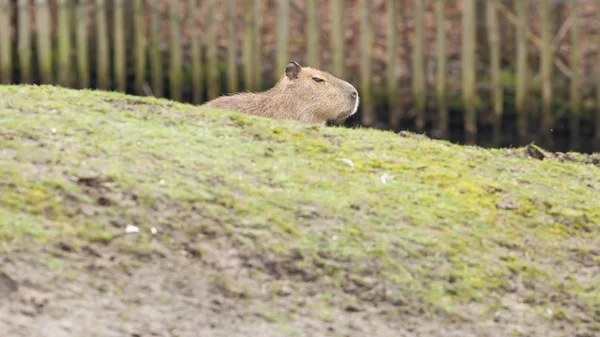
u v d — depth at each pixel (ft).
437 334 69.15
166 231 73.20
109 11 190.49
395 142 97.96
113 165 79.97
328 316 68.64
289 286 70.79
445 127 179.63
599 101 179.42
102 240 70.90
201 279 69.56
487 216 83.76
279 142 92.58
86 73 180.14
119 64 180.75
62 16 178.19
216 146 88.79
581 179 96.27
